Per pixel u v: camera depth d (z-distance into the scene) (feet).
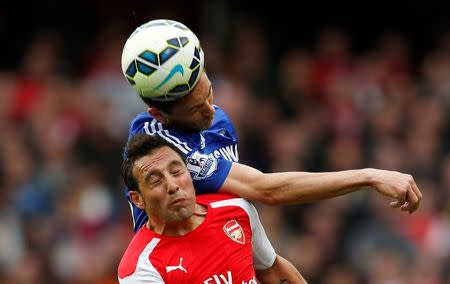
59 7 175.22
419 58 171.42
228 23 169.17
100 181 146.41
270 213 134.00
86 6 174.91
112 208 143.33
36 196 145.28
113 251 133.08
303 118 153.58
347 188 57.57
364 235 134.41
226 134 62.69
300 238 133.90
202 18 170.60
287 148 146.00
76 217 141.59
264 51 167.22
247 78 160.25
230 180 59.82
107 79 159.33
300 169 144.05
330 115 153.69
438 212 137.59
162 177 57.11
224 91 151.33
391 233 134.72
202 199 59.77
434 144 147.02
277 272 63.77
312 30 174.81
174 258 58.23
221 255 58.75
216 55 160.66
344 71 163.94
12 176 147.54
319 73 163.32
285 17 174.70
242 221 59.82
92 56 167.43
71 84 161.07
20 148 149.79
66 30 173.68
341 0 178.50
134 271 58.29
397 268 130.31
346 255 133.28
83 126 153.89
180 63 56.54
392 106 154.30
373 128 151.23
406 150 146.20
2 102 159.02
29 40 173.88
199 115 58.80
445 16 175.01
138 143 57.72
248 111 152.25
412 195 56.44
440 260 132.16
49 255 137.80
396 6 175.83
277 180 58.90
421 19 174.91
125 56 57.31
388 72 166.30
